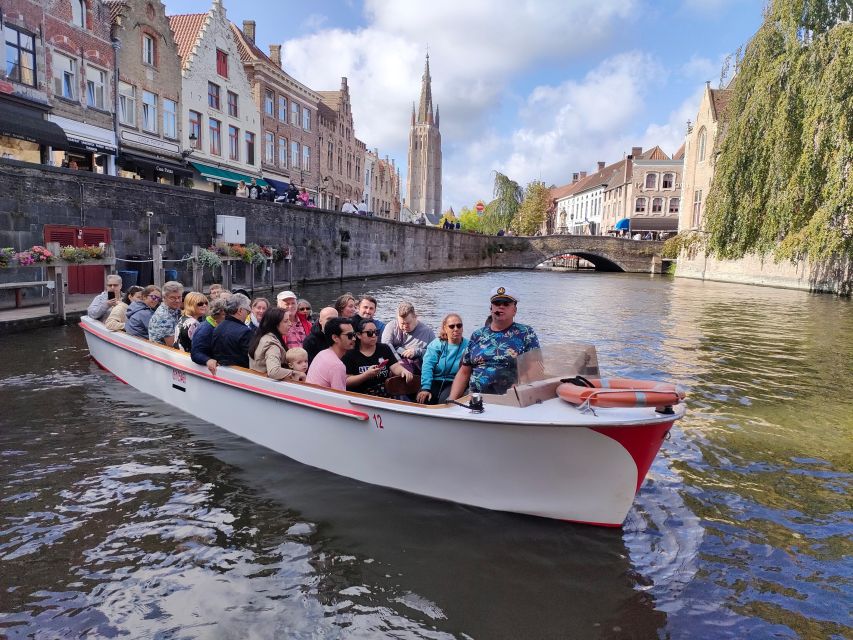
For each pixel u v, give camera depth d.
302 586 3.08
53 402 6.02
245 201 19.08
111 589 3.00
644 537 3.62
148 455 4.73
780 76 18.69
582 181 82.69
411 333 5.97
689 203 39.97
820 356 9.62
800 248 18.12
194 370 5.47
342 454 4.35
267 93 30.17
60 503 3.89
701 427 5.74
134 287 7.25
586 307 17.92
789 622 2.83
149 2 20.20
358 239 28.88
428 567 3.27
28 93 15.16
